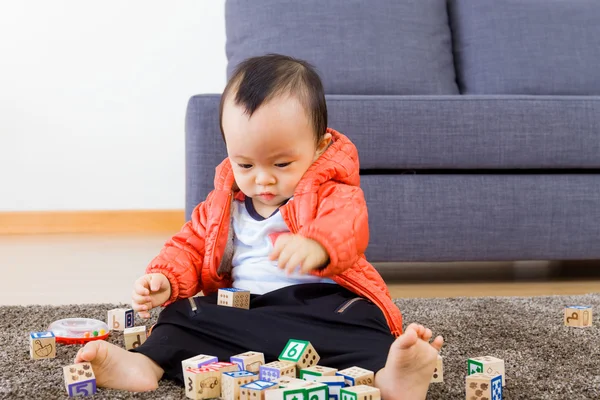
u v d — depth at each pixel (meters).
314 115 1.12
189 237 1.22
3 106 3.36
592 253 2.14
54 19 3.36
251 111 1.07
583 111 2.12
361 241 1.09
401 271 2.40
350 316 1.04
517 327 1.43
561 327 1.43
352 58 2.53
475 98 2.09
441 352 1.23
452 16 2.83
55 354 1.19
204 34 3.46
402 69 2.56
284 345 1.02
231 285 1.23
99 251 2.76
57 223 3.41
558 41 2.67
